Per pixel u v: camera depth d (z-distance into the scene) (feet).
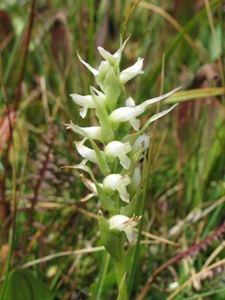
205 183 0.88
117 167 0.42
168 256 0.76
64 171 0.79
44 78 0.98
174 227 0.80
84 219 0.80
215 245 0.76
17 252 0.74
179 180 0.87
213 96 0.88
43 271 0.75
